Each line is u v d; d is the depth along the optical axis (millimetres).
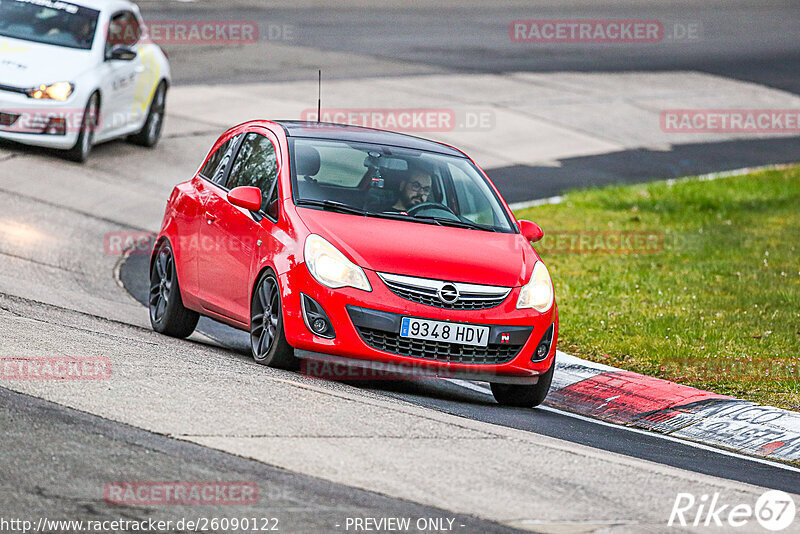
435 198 33188
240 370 29188
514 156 79188
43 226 50375
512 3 152125
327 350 29344
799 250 57594
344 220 31141
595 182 74562
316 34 114938
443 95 92312
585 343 38531
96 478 19719
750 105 104500
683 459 27297
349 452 22562
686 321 41781
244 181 34219
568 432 28578
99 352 29047
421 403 29234
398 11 138500
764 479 26219
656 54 123875
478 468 22562
